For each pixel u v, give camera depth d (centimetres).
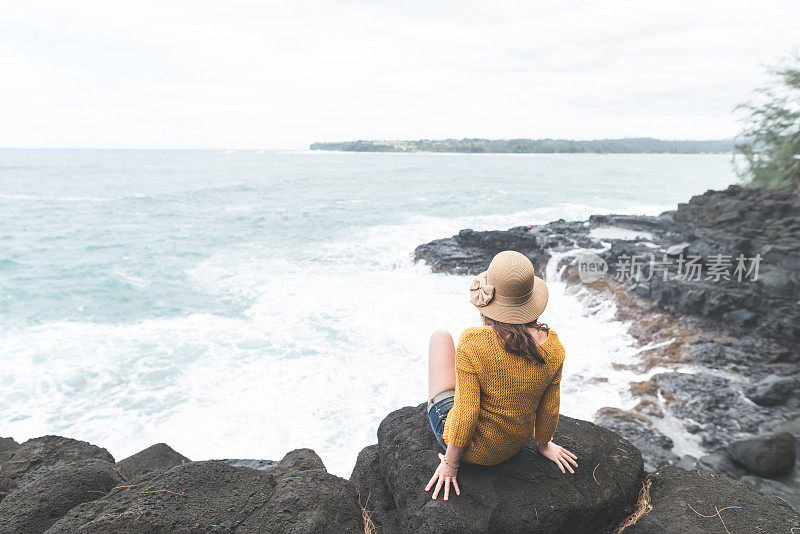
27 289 1580
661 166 11694
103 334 1158
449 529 209
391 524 244
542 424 217
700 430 673
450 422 204
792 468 573
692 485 252
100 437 743
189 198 4459
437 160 15125
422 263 1752
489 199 4159
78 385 898
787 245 1110
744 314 966
